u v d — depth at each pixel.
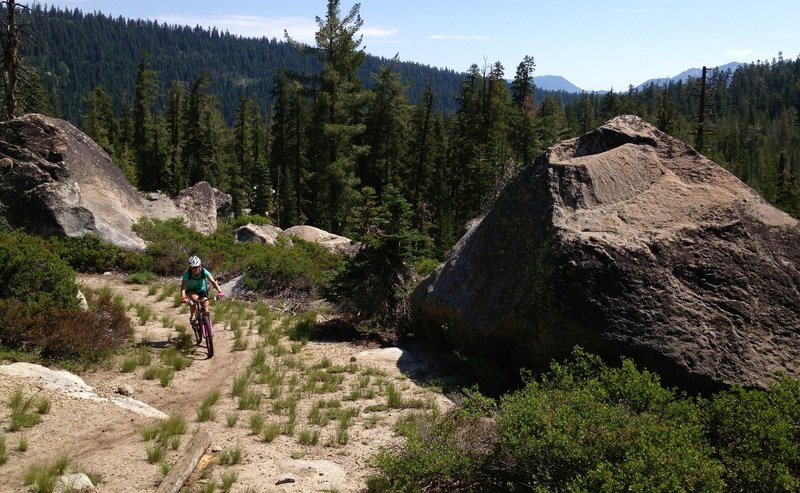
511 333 8.45
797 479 4.61
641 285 7.25
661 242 7.62
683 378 6.76
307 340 11.45
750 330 7.03
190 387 8.56
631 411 5.41
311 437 6.71
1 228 16.73
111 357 9.27
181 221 22.81
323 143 44.66
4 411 6.40
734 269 7.46
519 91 65.06
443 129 65.19
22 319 8.72
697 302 7.18
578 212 8.26
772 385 5.75
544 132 59.75
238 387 8.27
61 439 6.06
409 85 57.25
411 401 8.05
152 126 68.38
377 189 58.47
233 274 17.16
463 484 5.38
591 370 6.57
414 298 11.34
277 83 59.34
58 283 9.91
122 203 21.12
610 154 9.05
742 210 8.04
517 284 8.39
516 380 8.81
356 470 6.02
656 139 9.55
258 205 59.44
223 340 11.29
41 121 19.17
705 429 5.32
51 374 7.70
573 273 7.41
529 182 9.29
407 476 5.29
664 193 8.47
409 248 12.06
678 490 4.11
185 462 5.63
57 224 17.72
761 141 123.88
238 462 6.01
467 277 9.79
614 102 75.31
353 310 12.27
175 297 14.47
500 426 5.42
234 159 74.19
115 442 6.18
